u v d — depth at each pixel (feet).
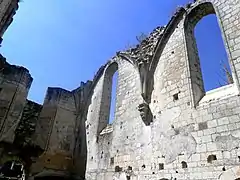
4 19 30.14
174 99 28.99
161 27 37.63
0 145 41.70
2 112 45.21
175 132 26.71
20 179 51.96
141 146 30.83
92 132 44.19
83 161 43.86
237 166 19.79
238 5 26.23
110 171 34.32
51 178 46.14
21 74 51.39
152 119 31.04
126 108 37.19
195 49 31.91
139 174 29.14
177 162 24.95
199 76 29.40
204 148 22.97
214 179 21.02
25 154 43.78
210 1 29.84
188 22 33.17
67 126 50.90
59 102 52.75
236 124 21.31
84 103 53.62
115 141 36.17
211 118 23.63
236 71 23.57
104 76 49.52
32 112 52.90
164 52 34.58
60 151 47.47
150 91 33.99
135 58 40.42
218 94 25.34
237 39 24.76
